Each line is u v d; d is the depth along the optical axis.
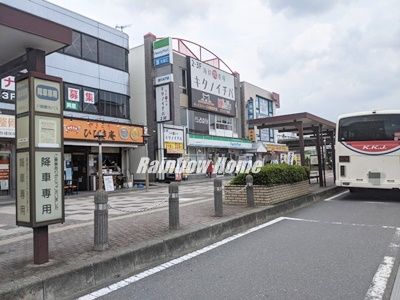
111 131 22.02
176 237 6.59
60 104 5.23
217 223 7.79
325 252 6.34
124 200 15.34
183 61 30.20
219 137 33.16
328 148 32.44
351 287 4.70
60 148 5.21
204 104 31.83
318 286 4.74
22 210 5.05
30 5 19.56
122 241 6.38
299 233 7.94
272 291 4.59
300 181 12.95
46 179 5.03
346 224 8.88
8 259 5.40
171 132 27.72
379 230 8.13
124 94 25.28
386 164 13.16
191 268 5.64
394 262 5.73
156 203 13.48
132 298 4.48
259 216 9.40
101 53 23.80
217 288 4.73
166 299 4.41
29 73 4.95
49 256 5.45
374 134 13.36
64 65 21.34
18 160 5.13
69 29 5.25
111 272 5.29
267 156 40.56
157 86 27.52
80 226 8.24
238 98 38.28
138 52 28.44
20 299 4.14
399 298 4.34
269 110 45.66
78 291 4.77
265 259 5.99
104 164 23.78
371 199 14.05
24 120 5.03
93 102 22.97
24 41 5.06
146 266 5.82
